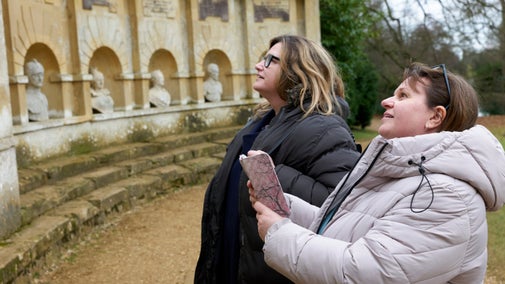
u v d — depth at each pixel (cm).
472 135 147
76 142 825
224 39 1141
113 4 909
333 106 236
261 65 247
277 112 252
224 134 1097
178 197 830
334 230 161
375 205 155
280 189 170
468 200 142
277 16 1209
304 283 150
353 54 1488
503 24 1750
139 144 930
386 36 1973
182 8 1084
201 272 262
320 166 213
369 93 1870
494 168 145
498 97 2180
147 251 568
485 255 149
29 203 561
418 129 162
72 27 829
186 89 1090
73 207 616
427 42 1856
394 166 152
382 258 140
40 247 484
